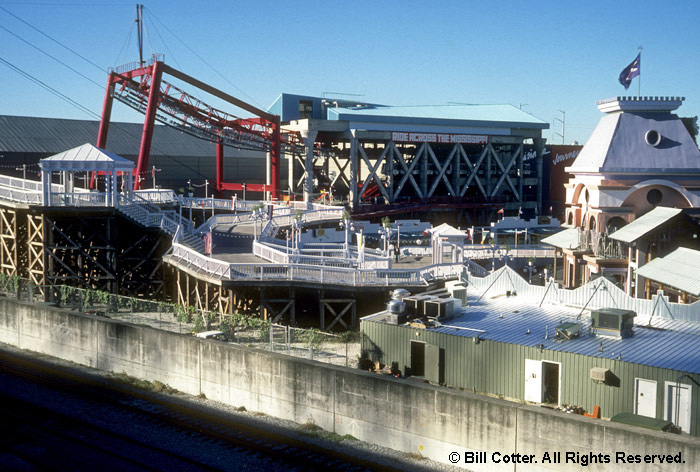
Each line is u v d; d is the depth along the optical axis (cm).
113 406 2892
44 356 3784
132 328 3350
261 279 4388
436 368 3166
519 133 11725
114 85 8300
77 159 5266
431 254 6081
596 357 2739
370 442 2558
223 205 7738
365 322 3441
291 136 10431
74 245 5219
